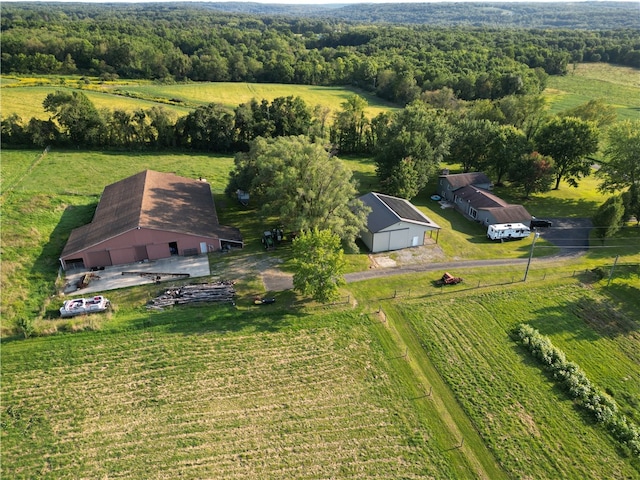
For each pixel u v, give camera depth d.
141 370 37.28
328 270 44.12
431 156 75.94
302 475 29.45
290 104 98.00
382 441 32.12
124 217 54.44
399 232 58.03
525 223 66.56
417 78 147.38
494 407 35.28
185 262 53.16
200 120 94.38
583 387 36.72
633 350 41.97
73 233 55.44
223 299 45.78
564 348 41.88
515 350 41.25
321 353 39.97
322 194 53.03
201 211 60.31
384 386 36.84
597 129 77.69
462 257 57.62
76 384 35.75
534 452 31.84
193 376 36.91
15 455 30.23
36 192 69.38
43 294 46.53
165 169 84.00
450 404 35.50
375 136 102.44
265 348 40.22
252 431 32.44
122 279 49.31
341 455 30.92
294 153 54.66
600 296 49.62
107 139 93.25
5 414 33.09
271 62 165.25
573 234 65.06
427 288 50.16
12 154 85.75
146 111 94.06
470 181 78.62
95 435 31.72
